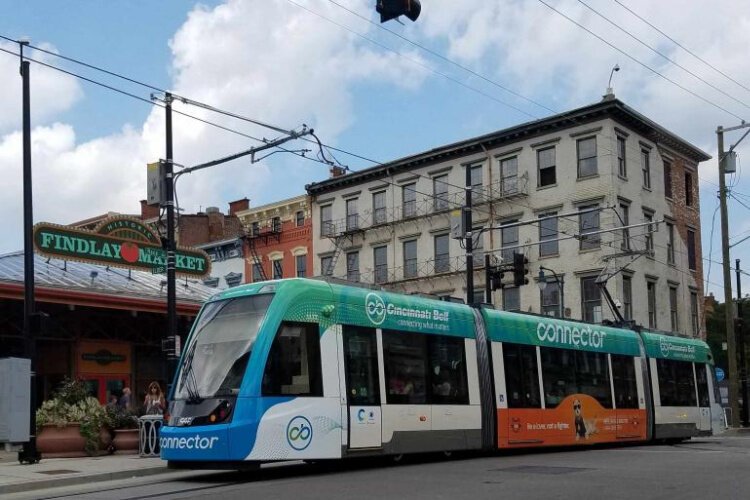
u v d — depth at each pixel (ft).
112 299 80.48
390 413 49.49
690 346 87.81
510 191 144.56
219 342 45.39
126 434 63.05
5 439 53.67
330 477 43.62
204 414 42.98
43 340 81.05
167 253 62.80
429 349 53.72
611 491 36.81
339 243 169.78
